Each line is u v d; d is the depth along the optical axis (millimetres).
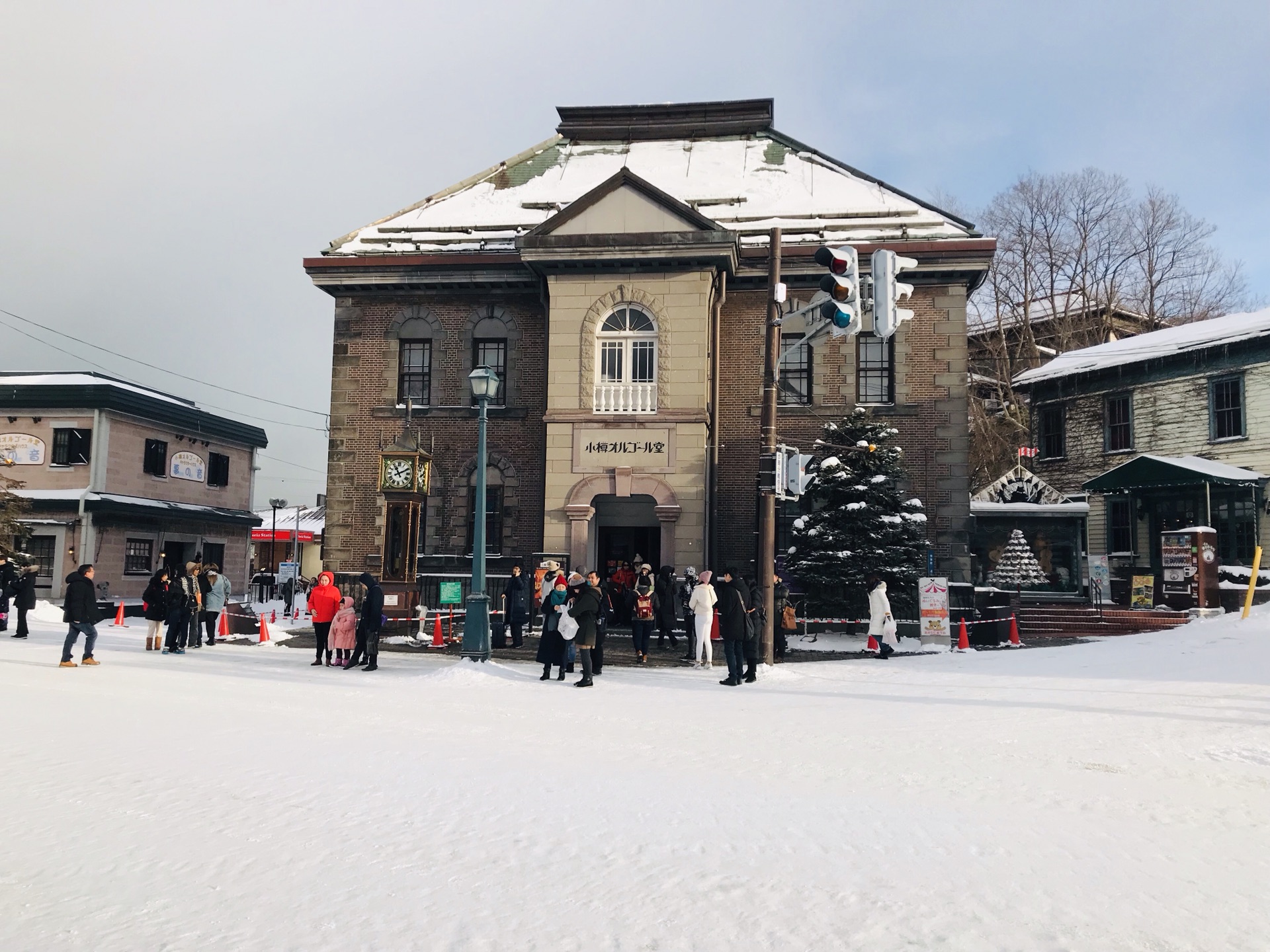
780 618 18922
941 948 4328
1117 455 33781
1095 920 4730
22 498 32875
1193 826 6605
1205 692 13500
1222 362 30188
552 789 7375
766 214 26750
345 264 26750
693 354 24156
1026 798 7363
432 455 26562
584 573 23750
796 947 4324
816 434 25797
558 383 24547
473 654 16109
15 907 4742
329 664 16906
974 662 18078
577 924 4582
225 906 4777
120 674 14609
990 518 29656
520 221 27641
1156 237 45062
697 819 6582
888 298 13258
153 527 40000
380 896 4953
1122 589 28953
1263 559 27969
